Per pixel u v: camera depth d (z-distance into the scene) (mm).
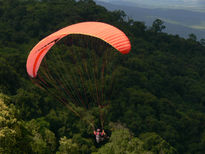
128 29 119250
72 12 101312
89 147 38531
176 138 52094
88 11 109812
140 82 71875
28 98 40250
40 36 83000
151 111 57062
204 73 108562
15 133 15062
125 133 27531
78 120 42844
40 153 19469
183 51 127062
